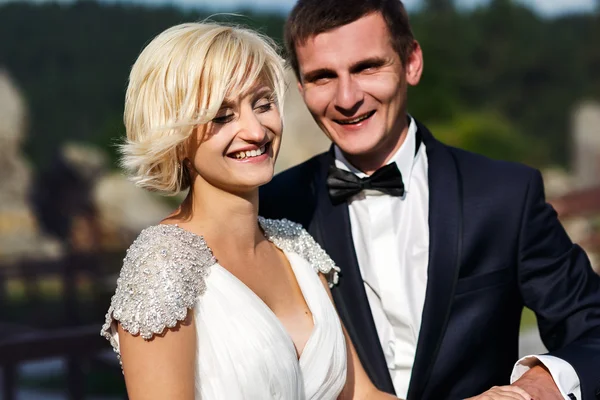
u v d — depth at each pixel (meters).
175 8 21.17
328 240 2.53
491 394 2.13
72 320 8.55
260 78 1.99
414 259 2.52
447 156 2.60
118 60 20.88
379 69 2.44
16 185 13.43
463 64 21.44
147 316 1.80
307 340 2.09
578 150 18.05
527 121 22.88
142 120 1.95
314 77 2.47
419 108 18.08
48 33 20.64
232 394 1.86
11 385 4.45
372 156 2.59
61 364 8.31
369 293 2.53
